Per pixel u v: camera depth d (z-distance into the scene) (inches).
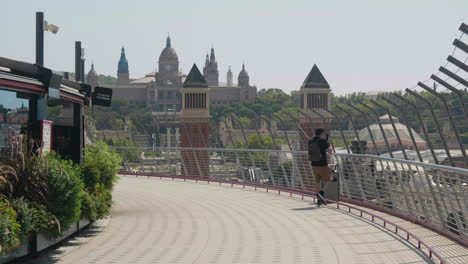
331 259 360.8
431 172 487.5
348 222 508.1
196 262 354.9
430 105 705.6
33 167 358.9
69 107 481.7
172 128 6515.8
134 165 1159.6
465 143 647.8
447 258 355.6
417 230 463.2
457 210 401.4
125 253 381.1
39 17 469.7
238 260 360.2
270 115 1724.9
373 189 610.2
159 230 470.0
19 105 370.6
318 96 6013.8
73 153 485.4
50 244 385.4
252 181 876.6
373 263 348.2
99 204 463.8
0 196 320.8
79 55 735.1
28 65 374.0
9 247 303.4
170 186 863.1
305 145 2276.1
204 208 605.9
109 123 6136.8
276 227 482.6
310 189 743.7
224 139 5201.8
